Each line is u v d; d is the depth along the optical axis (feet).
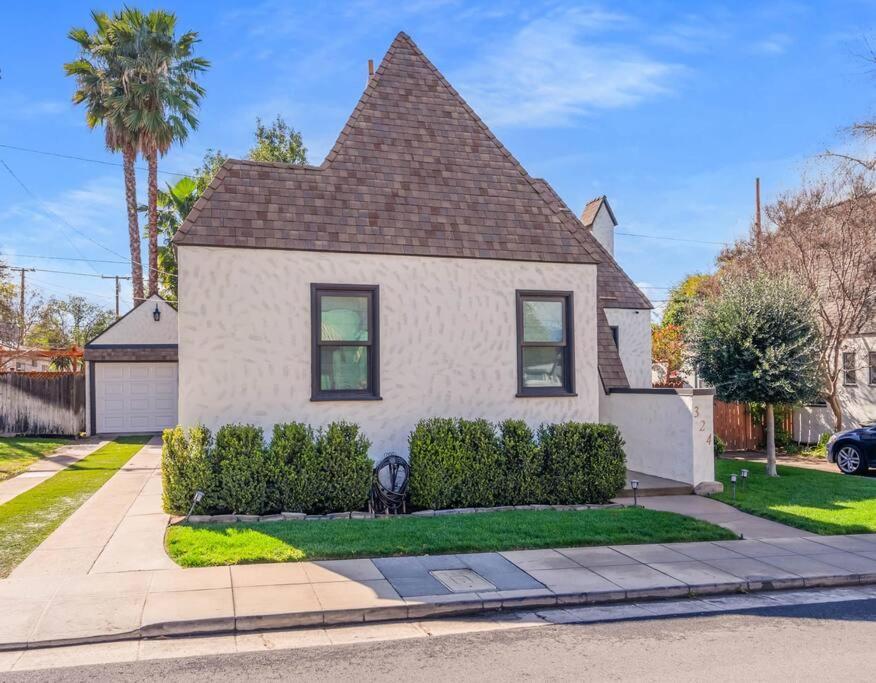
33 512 35.45
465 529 32.37
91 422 77.00
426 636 21.35
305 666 18.81
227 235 37.19
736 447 68.49
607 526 33.63
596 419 43.50
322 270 38.68
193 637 21.11
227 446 34.86
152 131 92.02
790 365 47.83
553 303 43.50
